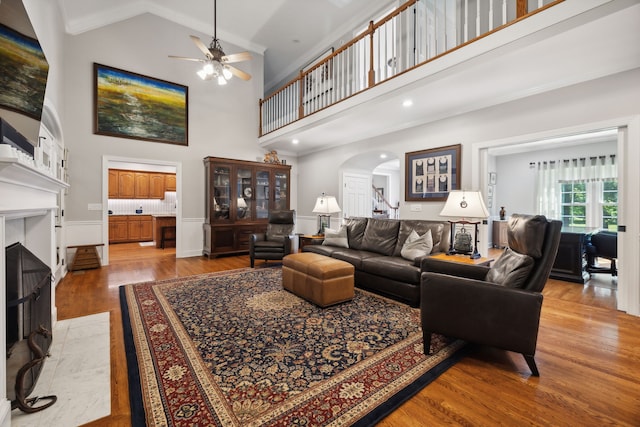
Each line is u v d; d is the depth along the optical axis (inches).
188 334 88.7
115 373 69.2
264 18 223.0
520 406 57.9
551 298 130.2
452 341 85.7
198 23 227.6
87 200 186.5
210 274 167.3
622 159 112.9
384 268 123.3
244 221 241.0
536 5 122.6
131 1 193.5
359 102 163.9
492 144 147.6
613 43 96.2
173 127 219.8
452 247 128.0
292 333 89.7
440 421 53.7
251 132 261.1
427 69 129.0
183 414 54.6
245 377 66.5
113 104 195.0
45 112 127.6
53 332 91.1
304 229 286.5
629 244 109.7
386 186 448.1
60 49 162.2
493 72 117.5
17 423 52.6
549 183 266.5
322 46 255.8
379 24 153.9
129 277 160.6
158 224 274.5
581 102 119.6
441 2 168.6
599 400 59.9
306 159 283.4
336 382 64.9
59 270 152.7
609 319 104.8
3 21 61.9
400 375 67.9
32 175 62.1
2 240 50.8
